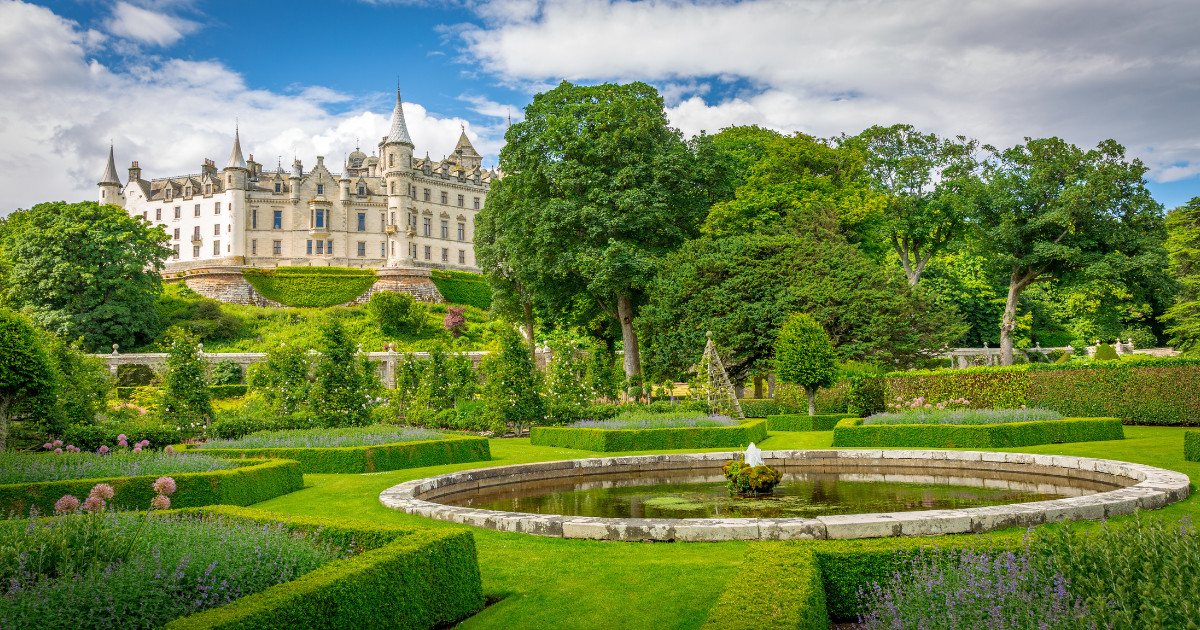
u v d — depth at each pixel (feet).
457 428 83.92
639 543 27.40
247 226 284.00
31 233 162.40
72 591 15.83
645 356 110.83
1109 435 57.52
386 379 163.73
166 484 24.21
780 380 81.00
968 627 15.87
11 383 50.21
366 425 72.69
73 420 65.77
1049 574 17.33
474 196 323.16
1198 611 13.91
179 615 16.28
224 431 66.49
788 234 104.01
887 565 20.15
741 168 134.62
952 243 145.28
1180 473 36.11
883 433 59.36
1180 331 138.31
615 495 41.45
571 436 63.93
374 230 294.87
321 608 16.47
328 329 73.67
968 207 127.03
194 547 18.88
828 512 34.14
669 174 104.32
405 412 94.84
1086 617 14.92
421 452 52.65
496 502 40.01
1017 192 123.34
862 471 50.37
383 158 312.09
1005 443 55.31
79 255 164.14
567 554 26.23
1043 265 122.62
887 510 34.22
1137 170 116.06
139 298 169.89
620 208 101.96
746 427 64.28
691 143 126.52
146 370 148.15
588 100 110.32
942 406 71.87
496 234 148.77
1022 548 19.43
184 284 229.45
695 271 100.42
